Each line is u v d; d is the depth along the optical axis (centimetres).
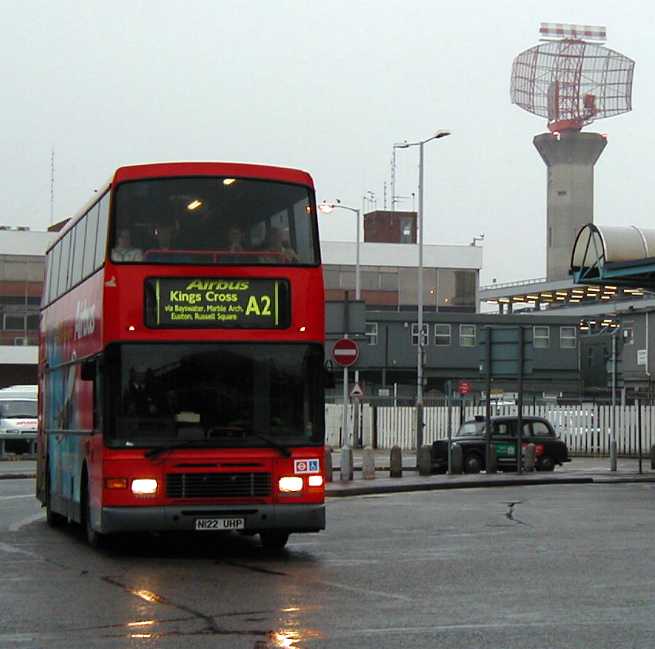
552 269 17275
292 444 1788
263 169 1836
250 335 1798
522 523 2356
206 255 1802
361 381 9600
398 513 2609
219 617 1239
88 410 1947
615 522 2366
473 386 10038
